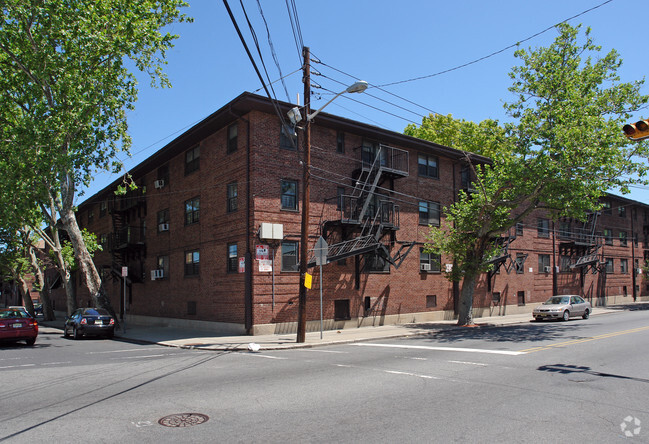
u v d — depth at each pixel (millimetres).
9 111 21234
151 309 29219
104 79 19469
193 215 25203
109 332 21453
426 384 8961
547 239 37219
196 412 7027
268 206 20594
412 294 26109
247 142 20875
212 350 16000
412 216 26469
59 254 28844
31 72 20125
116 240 31969
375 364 11562
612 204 46750
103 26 19016
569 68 20547
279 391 8445
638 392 8242
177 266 26406
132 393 8453
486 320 27609
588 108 19609
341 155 23406
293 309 20891
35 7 17641
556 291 37062
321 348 15859
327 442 5609
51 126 19297
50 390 8859
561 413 6871
